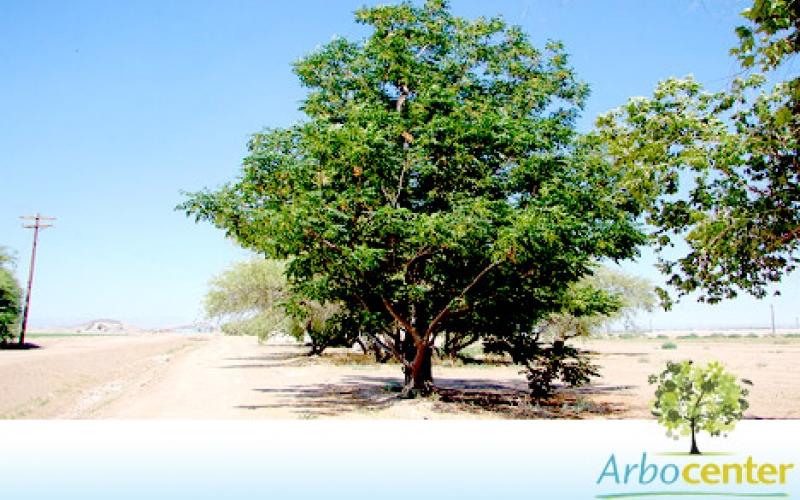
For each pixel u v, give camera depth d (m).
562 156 15.77
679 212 10.52
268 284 44.62
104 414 16.77
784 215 9.82
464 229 13.73
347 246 14.75
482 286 16.72
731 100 10.17
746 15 6.50
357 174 14.73
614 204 14.09
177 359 45.75
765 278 10.84
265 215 14.05
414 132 16.38
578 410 16.86
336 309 39.31
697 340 109.38
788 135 9.65
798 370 32.47
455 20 18.53
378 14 18.12
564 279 16.33
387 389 21.55
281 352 56.47
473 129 14.96
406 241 15.04
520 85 18.03
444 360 40.88
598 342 101.62
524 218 13.05
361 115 15.59
